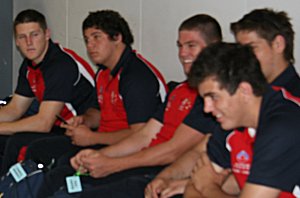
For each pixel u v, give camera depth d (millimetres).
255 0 2896
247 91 1613
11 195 2576
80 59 3410
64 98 3232
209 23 2395
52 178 2482
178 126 2424
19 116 3553
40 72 3348
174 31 3379
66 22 4293
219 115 1660
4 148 3264
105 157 2451
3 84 4801
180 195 2160
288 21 2156
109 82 2883
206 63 1622
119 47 2836
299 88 2082
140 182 2264
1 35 4758
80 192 2316
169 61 3434
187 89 2453
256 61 1635
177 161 2271
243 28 2098
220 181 1975
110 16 2826
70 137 3018
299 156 1600
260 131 1635
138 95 2695
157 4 3484
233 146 1894
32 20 3262
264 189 1610
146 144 2617
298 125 1599
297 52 2713
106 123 2951
